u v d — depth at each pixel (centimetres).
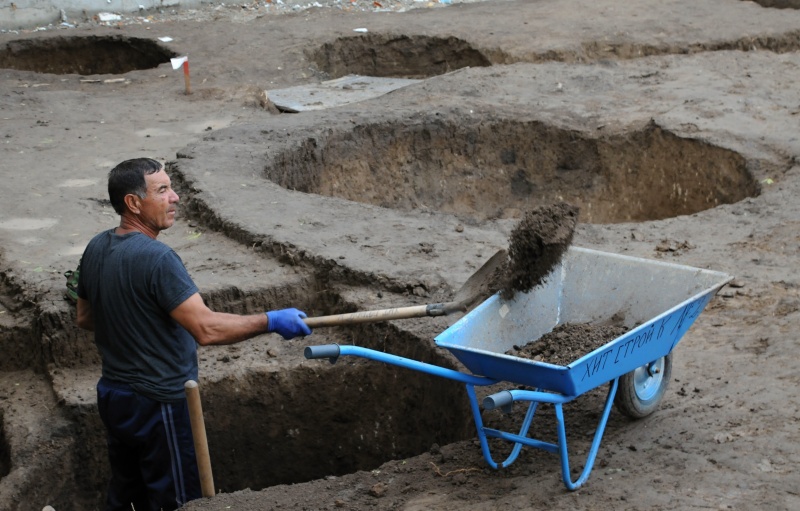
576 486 472
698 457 488
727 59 1427
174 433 556
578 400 573
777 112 1186
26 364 731
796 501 442
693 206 1122
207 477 519
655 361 529
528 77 1386
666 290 543
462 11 1844
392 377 693
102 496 677
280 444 718
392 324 693
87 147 1140
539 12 1777
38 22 1892
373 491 504
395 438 704
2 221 898
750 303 676
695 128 1141
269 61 1588
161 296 529
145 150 1127
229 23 1841
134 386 546
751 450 489
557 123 1222
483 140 1238
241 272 775
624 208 1194
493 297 530
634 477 478
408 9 1989
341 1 2059
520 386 605
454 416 641
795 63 1399
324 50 1664
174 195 559
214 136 1133
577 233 845
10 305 749
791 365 578
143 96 1395
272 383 703
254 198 920
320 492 514
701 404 544
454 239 823
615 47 1543
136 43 1723
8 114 1288
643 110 1234
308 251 782
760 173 1020
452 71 1493
